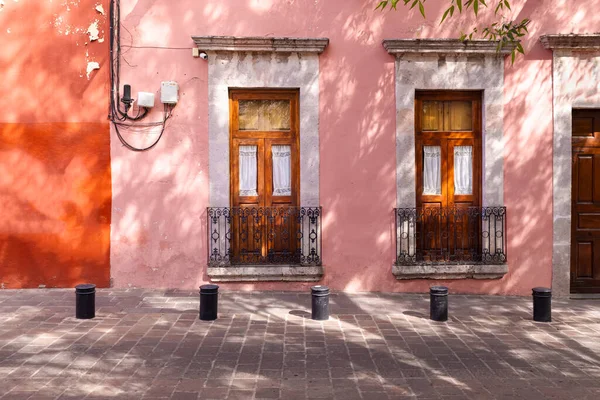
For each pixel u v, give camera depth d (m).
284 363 6.14
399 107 9.25
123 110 9.27
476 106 9.55
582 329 7.54
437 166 9.56
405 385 5.57
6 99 9.21
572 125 9.48
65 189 9.27
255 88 9.37
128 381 5.61
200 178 9.29
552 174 9.35
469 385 5.58
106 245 9.31
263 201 9.53
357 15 9.27
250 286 9.31
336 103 9.30
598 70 9.27
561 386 5.58
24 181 9.26
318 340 6.93
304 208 9.26
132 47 9.23
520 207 9.37
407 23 9.29
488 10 9.30
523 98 9.31
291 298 8.88
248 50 9.14
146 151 9.27
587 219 9.57
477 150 9.56
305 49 9.16
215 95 9.21
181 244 9.30
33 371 5.83
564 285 9.38
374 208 9.34
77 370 5.88
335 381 5.66
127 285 9.34
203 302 7.71
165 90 9.09
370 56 9.30
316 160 9.28
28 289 9.27
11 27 9.18
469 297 9.20
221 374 5.82
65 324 7.45
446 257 9.48
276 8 9.27
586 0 9.30
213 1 9.24
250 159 9.55
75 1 9.20
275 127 9.54
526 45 9.28
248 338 6.98
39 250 9.29
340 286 9.37
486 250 9.33
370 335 7.16
